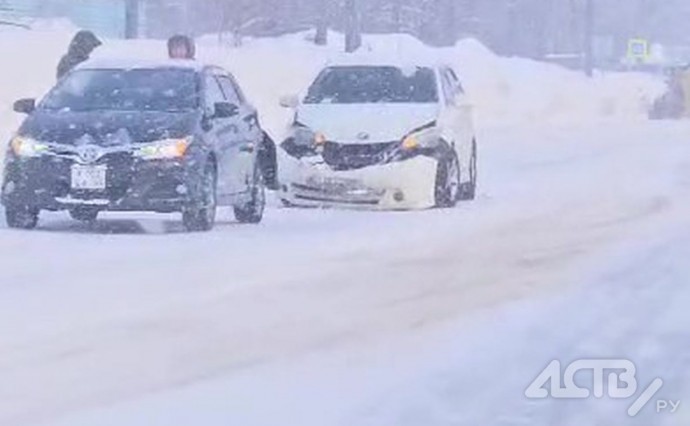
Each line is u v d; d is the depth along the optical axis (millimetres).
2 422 24594
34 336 31734
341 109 65062
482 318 34719
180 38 68938
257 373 28438
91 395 26531
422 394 26719
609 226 55594
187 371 28547
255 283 39719
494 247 48688
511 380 27969
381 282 40344
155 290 38219
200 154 51812
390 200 63375
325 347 30984
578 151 107750
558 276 41875
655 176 82562
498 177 83500
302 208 64625
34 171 50938
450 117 66500
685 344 31594
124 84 55250
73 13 171125
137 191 50656
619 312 35688
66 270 41875
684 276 41969
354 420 24781
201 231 52969
